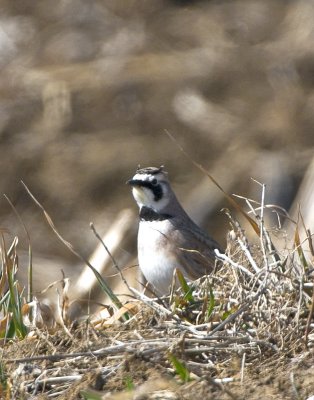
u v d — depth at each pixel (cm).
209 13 2127
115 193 1748
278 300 702
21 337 749
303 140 1803
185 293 745
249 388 632
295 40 2017
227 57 1988
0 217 1730
